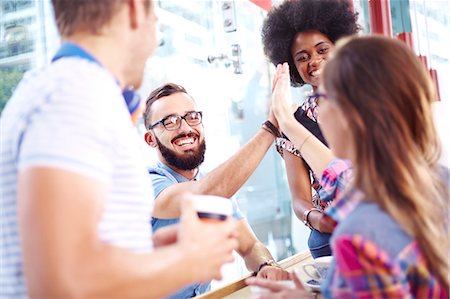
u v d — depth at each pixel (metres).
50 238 0.63
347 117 0.81
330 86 0.84
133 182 0.79
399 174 0.77
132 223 0.78
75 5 0.79
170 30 2.37
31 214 0.64
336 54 0.86
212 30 2.61
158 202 1.56
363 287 0.73
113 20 0.80
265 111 2.81
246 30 2.73
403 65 0.81
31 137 0.68
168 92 1.93
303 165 1.70
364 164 0.79
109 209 0.75
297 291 0.92
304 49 1.68
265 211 3.18
